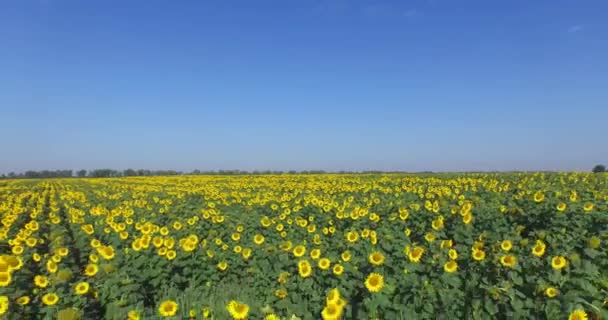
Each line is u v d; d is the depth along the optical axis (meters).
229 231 13.60
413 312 6.52
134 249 10.16
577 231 10.41
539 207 13.09
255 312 7.00
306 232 13.16
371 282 6.87
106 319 7.14
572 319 5.59
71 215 19.59
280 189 30.30
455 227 12.37
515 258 7.53
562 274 7.14
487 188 21.67
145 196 27.44
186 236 13.42
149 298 9.17
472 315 6.59
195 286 9.40
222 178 49.47
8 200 28.42
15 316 7.07
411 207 14.79
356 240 10.40
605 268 7.67
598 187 20.36
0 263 8.07
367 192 25.12
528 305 6.37
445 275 7.37
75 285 7.97
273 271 9.07
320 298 7.34
